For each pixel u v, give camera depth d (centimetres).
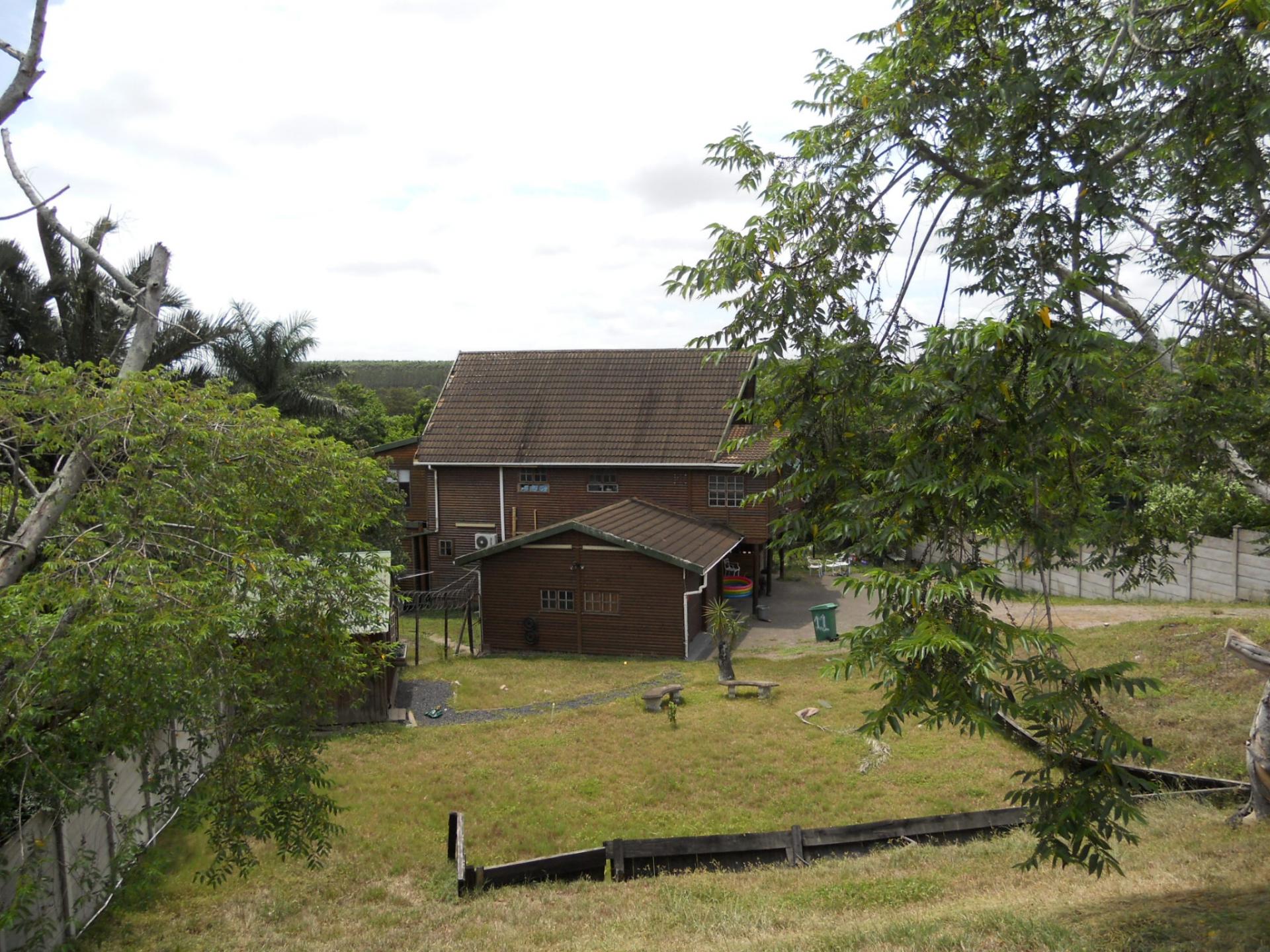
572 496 2998
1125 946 612
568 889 984
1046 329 442
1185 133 576
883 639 429
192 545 791
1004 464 451
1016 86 573
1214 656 1617
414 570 3219
